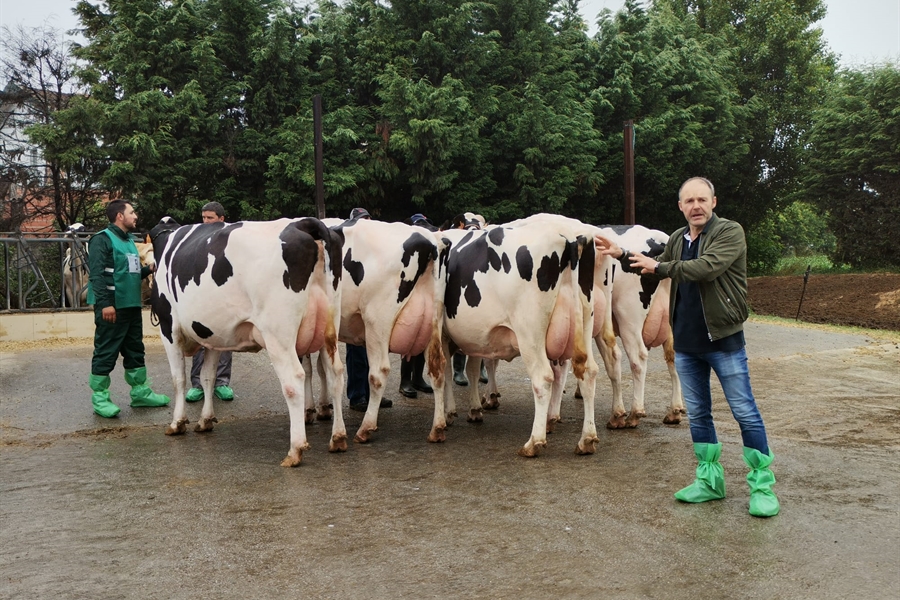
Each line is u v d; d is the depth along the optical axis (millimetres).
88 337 12773
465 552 4242
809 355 11805
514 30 21828
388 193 20500
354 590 3781
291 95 19625
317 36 20344
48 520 4801
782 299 21719
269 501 5137
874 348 12523
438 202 20453
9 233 13094
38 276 13094
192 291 6387
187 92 17312
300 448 6000
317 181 15273
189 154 17797
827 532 4469
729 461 6051
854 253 29141
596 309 7000
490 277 6438
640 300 7211
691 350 4918
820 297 21312
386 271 6664
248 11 19062
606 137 24109
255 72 18906
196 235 6664
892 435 6898
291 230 6016
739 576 3887
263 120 19094
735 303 4723
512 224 6824
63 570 4047
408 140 17969
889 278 22234
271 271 5953
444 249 6848
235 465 6023
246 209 18062
